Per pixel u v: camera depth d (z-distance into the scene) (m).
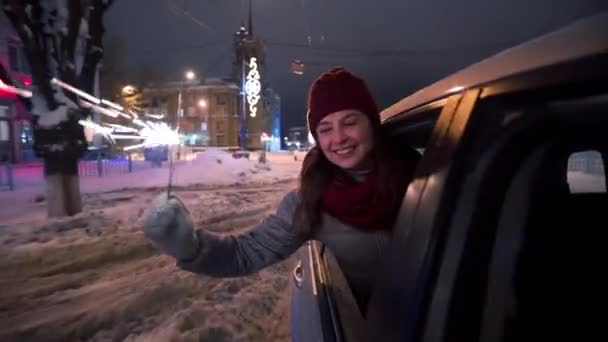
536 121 0.75
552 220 0.97
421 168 0.95
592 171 2.27
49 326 3.54
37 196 10.28
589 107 0.69
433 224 0.84
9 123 24.05
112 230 6.66
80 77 7.45
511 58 0.86
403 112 1.39
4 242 5.92
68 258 5.31
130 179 15.61
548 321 0.90
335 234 1.51
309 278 1.77
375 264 1.43
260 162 25.06
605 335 0.95
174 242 1.36
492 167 0.81
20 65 20.47
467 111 0.86
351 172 1.54
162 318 3.67
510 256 0.85
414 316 0.83
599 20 0.74
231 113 59.31
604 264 1.10
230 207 9.41
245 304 3.94
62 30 6.96
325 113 1.47
